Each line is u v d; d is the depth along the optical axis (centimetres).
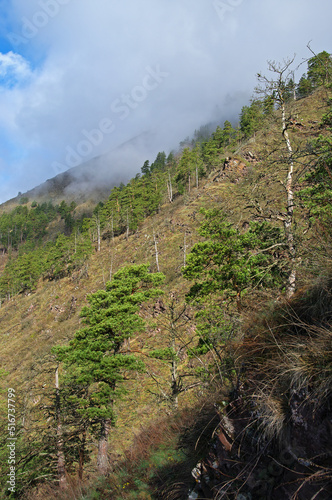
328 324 315
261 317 425
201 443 443
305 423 276
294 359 312
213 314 1189
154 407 1859
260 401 322
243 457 334
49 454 1553
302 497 257
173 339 1648
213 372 487
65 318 5684
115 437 1675
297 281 462
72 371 1756
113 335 1689
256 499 297
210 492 359
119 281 1800
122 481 646
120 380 1582
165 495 466
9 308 7738
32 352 4631
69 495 859
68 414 1647
